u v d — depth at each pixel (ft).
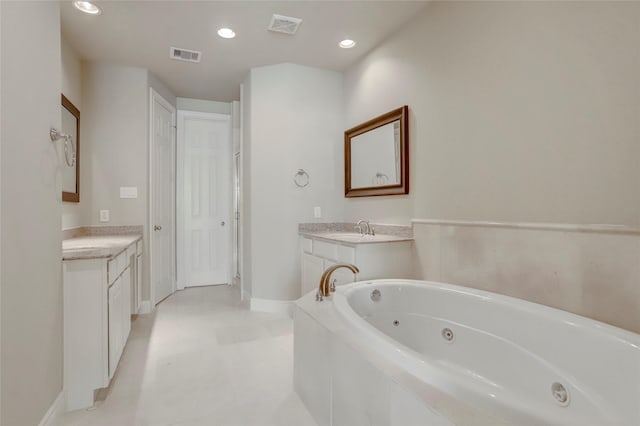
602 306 4.91
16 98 4.27
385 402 3.68
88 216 10.69
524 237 6.02
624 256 4.68
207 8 8.13
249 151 12.03
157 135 12.42
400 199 9.27
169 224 13.62
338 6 8.15
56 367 5.41
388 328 6.98
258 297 11.75
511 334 5.39
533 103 5.86
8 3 4.10
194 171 15.05
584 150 5.12
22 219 4.39
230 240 15.58
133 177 11.25
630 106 4.60
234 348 8.45
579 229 5.19
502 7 6.40
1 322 3.87
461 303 6.22
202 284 15.30
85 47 9.88
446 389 3.27
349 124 11.74
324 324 5.20
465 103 7.23
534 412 2.77
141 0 7.75
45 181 5.10
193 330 9.72
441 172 7.88
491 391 3.06
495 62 6.55
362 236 9.55
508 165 6.31
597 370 4.20
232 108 15.28
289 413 5.74
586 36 5.08
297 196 11.50
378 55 10.13
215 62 11.17
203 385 6.66
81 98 10.59
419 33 8.50
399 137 9.13
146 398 6.19
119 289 7.08
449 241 7.62
